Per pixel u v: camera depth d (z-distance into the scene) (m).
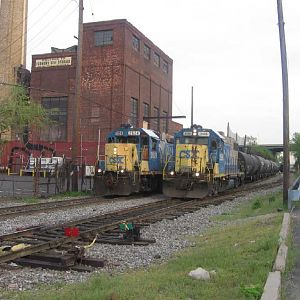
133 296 6.62
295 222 14.52
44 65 54.31
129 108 52.31
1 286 7.80
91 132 51.50
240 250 10.03
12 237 12.07
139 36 54.59
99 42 52.00
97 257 10.29
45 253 9.98
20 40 65.31
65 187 30.84
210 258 9.50
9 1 64.75
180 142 27.62
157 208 21.23
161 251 11.28
